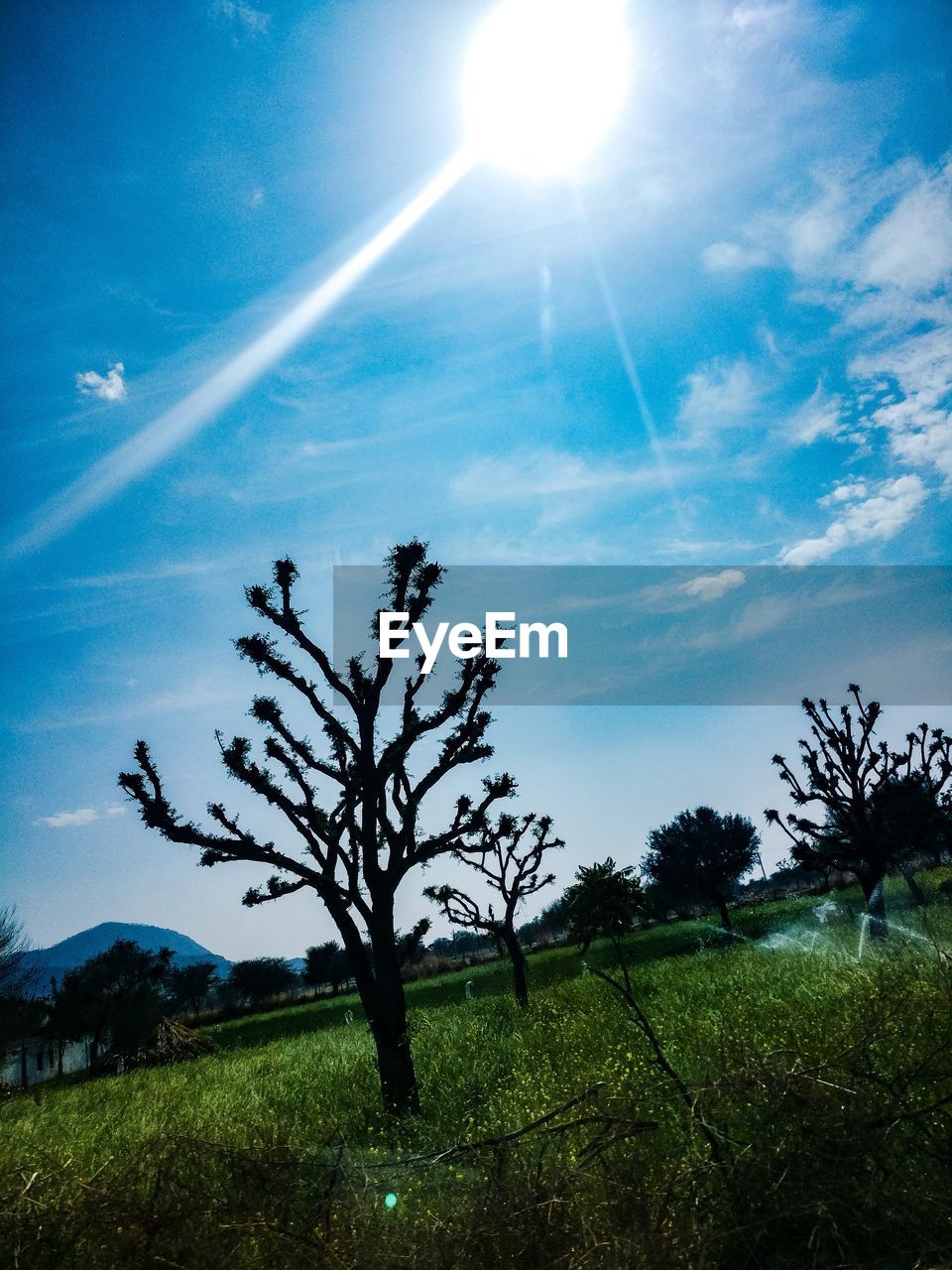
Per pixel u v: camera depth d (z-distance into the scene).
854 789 17.92
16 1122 10.52
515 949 18.75
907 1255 2.68
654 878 39.78
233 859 10.62
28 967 23.12
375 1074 12.34
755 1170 3.08
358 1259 3.14
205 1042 18.11
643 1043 8.11
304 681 11.27
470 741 11.62
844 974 8.48
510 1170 3.73
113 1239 3.50
